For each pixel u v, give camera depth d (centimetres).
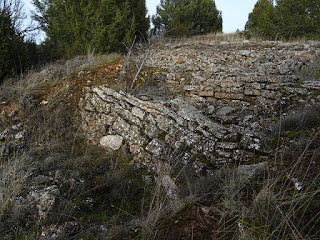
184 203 272
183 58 917
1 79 742
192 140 417
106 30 988
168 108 477
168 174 382
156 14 1579
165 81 713
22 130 533
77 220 306
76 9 984
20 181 348
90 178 391
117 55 912
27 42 909
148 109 497
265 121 465
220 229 218
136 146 477
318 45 930
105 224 299
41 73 751
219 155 383
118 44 1040
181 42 1252
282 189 247
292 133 377
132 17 1180
